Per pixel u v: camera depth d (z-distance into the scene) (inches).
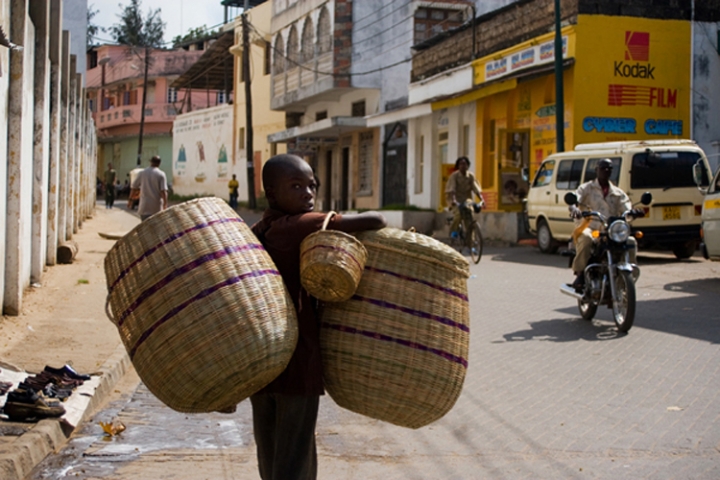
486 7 1231.5
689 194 592.1
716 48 781.9
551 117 809.5
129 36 2684.5
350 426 223.1
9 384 223.9
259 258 124.0
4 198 337.4
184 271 120.0
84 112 988.6
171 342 118.3
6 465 169.6
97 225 1008.9
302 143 1425.9
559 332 346.3
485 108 932.6
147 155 2449.6
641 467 184.9
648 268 565.3
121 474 181.5
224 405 122.9
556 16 720.3
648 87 767.1
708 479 176.7
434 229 1024.2
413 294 127.5
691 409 229.0
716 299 424.2
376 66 1255.5
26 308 366.9
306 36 1384.1
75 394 231.6
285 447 128.7
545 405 237.0
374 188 1277.1
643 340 323.9
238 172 1819.6
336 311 129.0
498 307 418.0
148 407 239.9
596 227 362.3
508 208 882.1
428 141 1088.2
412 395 126.1
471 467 187.6
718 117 786.8
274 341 119.0
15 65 336.2
